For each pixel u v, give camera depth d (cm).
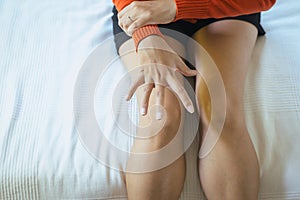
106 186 87
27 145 91
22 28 117
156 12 92
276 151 90
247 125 94
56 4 124
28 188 88
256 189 83
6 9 123
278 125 94
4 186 88
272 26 116
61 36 115
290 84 100
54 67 107
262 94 99
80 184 88
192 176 88
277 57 106
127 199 87
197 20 103
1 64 108
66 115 97
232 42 97
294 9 119
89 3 125
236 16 101
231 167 82
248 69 104
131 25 93
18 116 97
